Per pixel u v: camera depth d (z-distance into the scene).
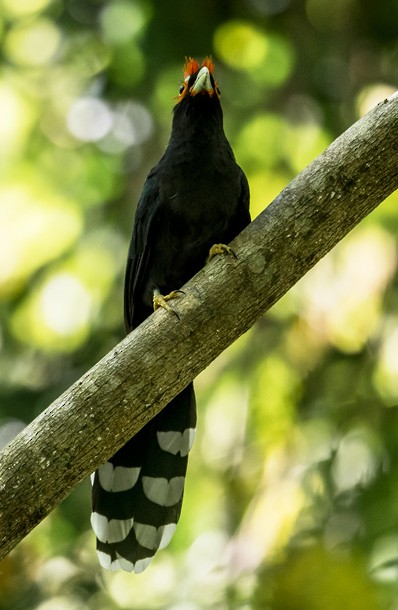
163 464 8.78
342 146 7.53
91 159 14.43
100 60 14.65
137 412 7.19
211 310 7.32
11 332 13.59
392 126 7.47
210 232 8.77
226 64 14.27
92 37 14.56
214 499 12.55
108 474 8.73
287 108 14.38
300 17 14.45
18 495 6.96
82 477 7.12
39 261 13.54
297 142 13.98
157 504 8.70
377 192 7.52
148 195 8.93
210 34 13.70
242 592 10.30
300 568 9.87
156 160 14.29
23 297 13.45
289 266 7.44
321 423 12.10
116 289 13.48
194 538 12.33
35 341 13.46
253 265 7.39
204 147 8.80
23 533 7.05
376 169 7.46
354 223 7.55
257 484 11.92
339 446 11.52
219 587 10.63
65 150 14.59
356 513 10.99
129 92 14.27
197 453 12.75
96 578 11.80
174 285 9.07
